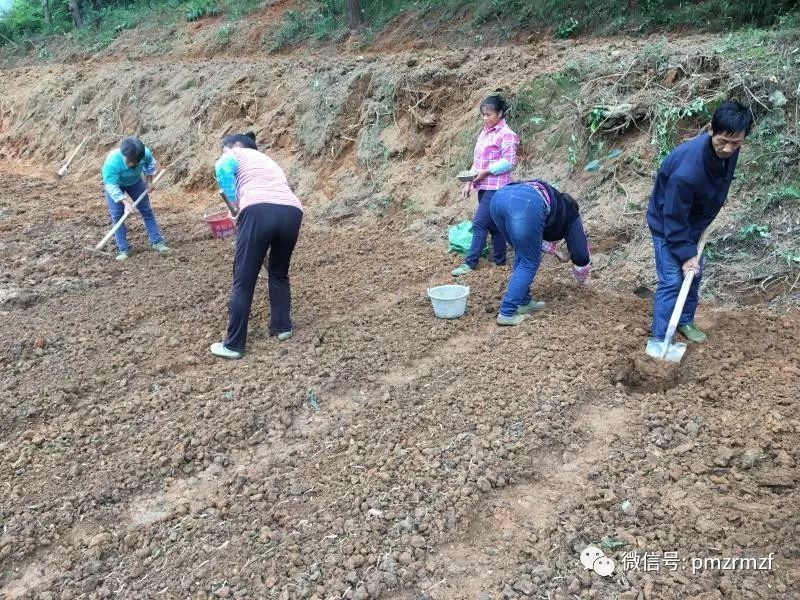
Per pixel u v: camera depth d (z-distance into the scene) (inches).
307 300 233.0
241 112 434.0
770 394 153.7
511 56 336.5
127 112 509.7
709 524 118.3
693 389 159.9
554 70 305.7
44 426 162.6
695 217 171.2
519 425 147.9
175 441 152.3
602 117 271.9
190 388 174.2
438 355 187.8
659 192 170.1
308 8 578.9
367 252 283.0
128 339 206.7
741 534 115.3
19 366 192.1
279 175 188.4
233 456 148.6
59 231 323.3
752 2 308.5
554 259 248.4
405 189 322.7
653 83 270.1
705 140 154.9
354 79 373.1
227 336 191.0
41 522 129.7
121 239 281.4
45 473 144.2
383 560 114.5
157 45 639.1
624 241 244.1
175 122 464.8
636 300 211.8
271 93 423.8
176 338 204.4
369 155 346.9
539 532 119.3
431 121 332.8
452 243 270.5
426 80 344.2
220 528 125.3
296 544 119.9
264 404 164.9
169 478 141.8
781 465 132.3
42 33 818.8
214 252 288.7
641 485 129.6
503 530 121.0
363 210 327.0
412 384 168.7
